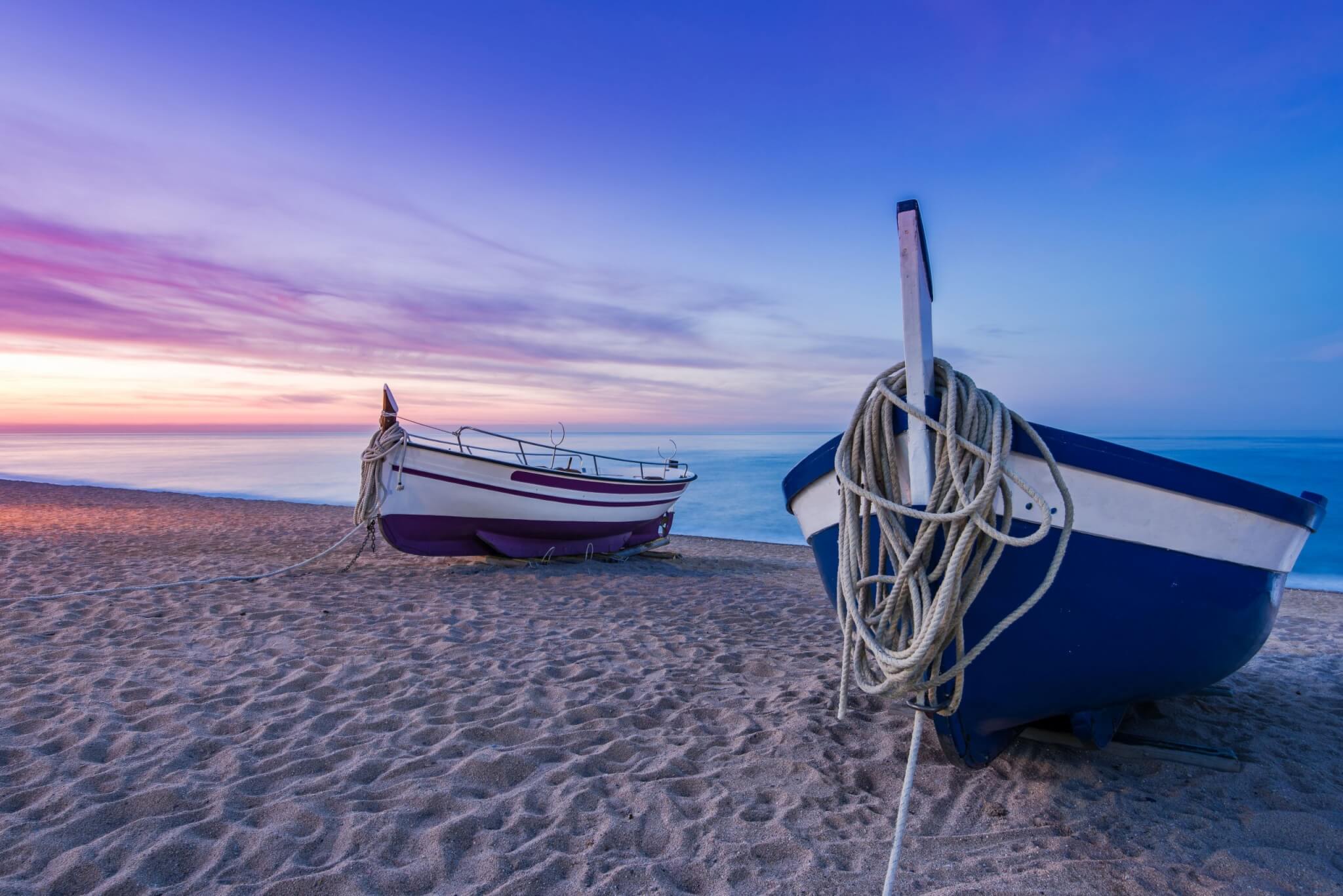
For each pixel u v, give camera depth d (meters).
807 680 4.45
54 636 4.85
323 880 2.19
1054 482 2.54
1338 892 2.28
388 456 7.84
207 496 19.50
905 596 2.48
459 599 6.75
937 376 2.62
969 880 2.32
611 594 7.39
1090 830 2.68
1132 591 2.69
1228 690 4.35
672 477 11.24
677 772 3.09
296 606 6.03
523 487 8.65
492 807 2.71
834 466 2.94
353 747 3.22
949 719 2.85
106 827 2.46
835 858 2.44
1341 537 15.24
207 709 3.60
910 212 2.52
